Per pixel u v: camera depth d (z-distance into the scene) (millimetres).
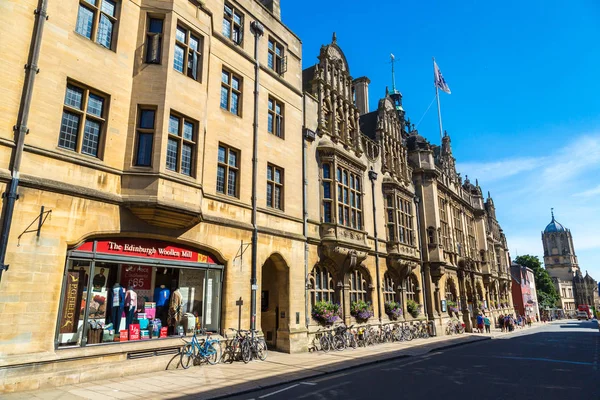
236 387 9539
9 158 9164
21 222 9156
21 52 9703
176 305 12922
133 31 12414
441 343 22625
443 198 36438
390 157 28781
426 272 30172
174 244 12812
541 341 26078
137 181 11422
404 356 16766
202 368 12195
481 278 43656
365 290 23156
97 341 10617
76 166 10430
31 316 9039
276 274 17984
